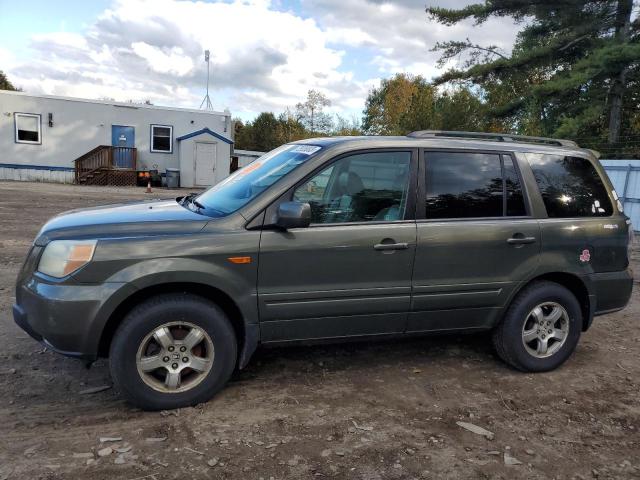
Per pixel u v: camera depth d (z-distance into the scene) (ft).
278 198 12.24
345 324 12.89
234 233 11.80
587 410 12.73
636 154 69.51
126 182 83.25
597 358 16.26
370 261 12.71
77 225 11.72
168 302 11.43
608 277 15.24
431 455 10.47
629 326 19.85
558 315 14.82
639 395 13.70
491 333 15.02
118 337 11.16
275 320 12.29
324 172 12.71
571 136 71.51
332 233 12.41
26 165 79.66
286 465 9.87
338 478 9.57
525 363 14.53
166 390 11.62
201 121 87.10
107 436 10.57
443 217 13.50
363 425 11.47
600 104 72.08
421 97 87.30
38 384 12.72
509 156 14.48
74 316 10.84
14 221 37.96
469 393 13.33
